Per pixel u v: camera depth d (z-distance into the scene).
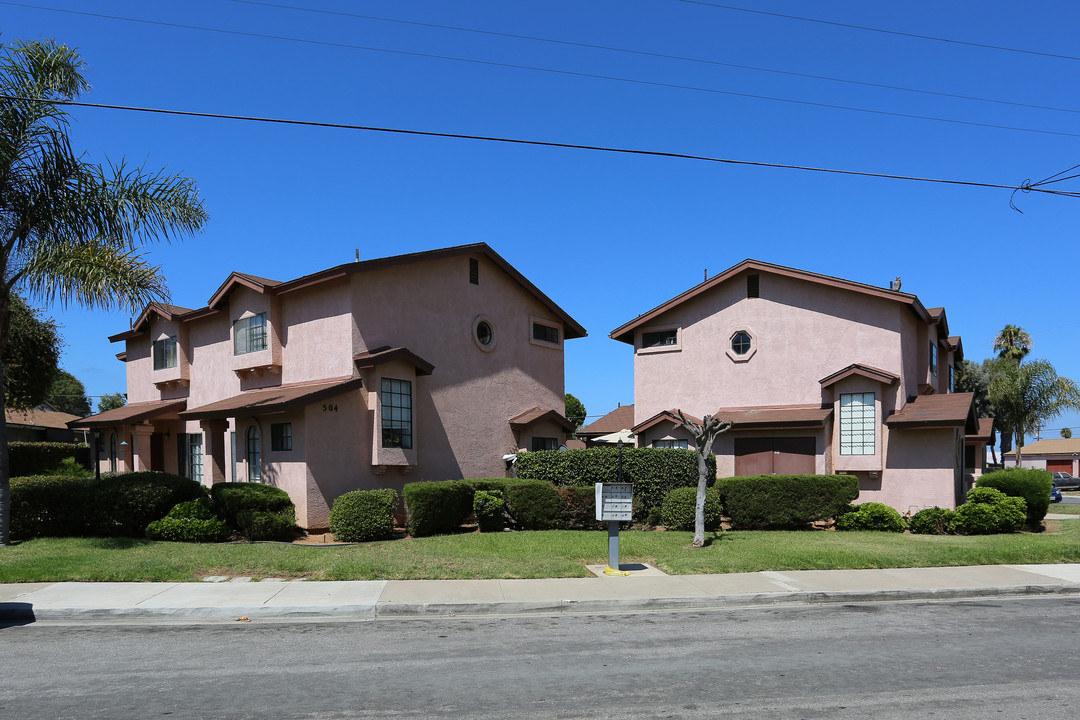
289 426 16.22
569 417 49.78
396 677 6.76
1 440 13.30
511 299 22.12
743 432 20.91
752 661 7.29
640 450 17.36
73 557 12.20
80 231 13.70
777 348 21.22
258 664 7.21
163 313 22.34
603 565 12.72
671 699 6.12
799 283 21.06
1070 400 38.56
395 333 17.98
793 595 10.49
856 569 12.37
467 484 16.73
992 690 6.36
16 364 25.03
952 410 18.64
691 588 10.75
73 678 6.75
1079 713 5.77
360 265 16.86
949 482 18.53
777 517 16.97
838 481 17.12
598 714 5.76
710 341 22.19
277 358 18.20
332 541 14.70
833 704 6.00
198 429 21.28
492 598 10.00
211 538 14.17
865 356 20.02
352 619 9.34
